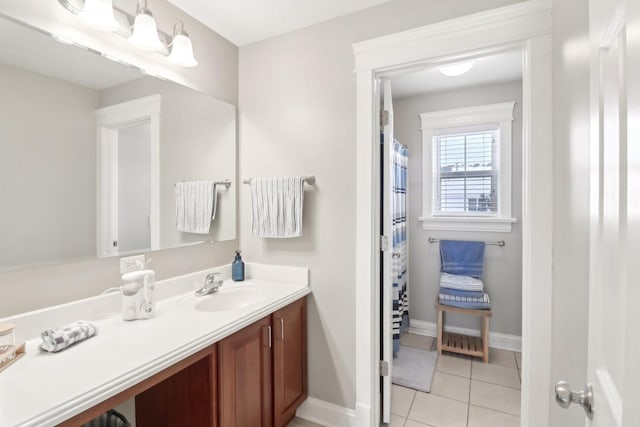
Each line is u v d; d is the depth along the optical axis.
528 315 1.34
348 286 1.77
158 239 1.61
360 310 1.72
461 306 2.55
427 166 2.98
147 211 1.56
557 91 1.16
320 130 1.83
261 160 2.02
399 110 3.08
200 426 1.25
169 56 1.56
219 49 1.96
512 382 2.23
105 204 1.38
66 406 0.78
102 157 1.37
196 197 1.82
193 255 1.81
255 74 2.04
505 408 1.96
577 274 0.84
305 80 1.87
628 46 0.43
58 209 1.23
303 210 1.88
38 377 0.89
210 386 1.22
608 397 0.52
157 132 1.60
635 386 0.40
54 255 1.21
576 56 0.89
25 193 1.14
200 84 1.84
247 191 2.07
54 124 1.21
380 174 1.80
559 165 1.12
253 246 2.06
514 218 2.69
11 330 0.99
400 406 1.99
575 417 0.83
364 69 1.68
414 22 1.57
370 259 1.69
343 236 1.78
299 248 1.90
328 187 1.81
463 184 2.90
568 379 0.93
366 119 1.68
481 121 2.76
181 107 1.72
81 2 1.23
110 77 1.40
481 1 1.43
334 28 1.78
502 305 2.74
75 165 1.28
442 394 2.11
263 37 1.98
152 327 1.24
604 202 0.57
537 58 1.31
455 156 2.92
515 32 1.35
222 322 1.30
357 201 1.71
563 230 1.04
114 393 0.87
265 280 1.98
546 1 1.30
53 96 1.21
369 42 1.65
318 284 1.85
